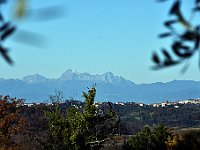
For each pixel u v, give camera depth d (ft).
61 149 128.98
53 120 130.62
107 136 130.21
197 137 87.20
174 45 9.07
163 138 147.23
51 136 130.62
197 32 9.00
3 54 8.29
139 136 156.76
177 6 9.00
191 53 9.00
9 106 121.90
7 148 120.57
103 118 129.49
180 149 88.63
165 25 9.11
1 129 120.88
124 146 159.43
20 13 7.55
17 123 122.83
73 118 128.26
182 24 9.04
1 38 8.14
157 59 9.11
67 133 128.77
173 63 9.06
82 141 127.85
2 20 7.97
